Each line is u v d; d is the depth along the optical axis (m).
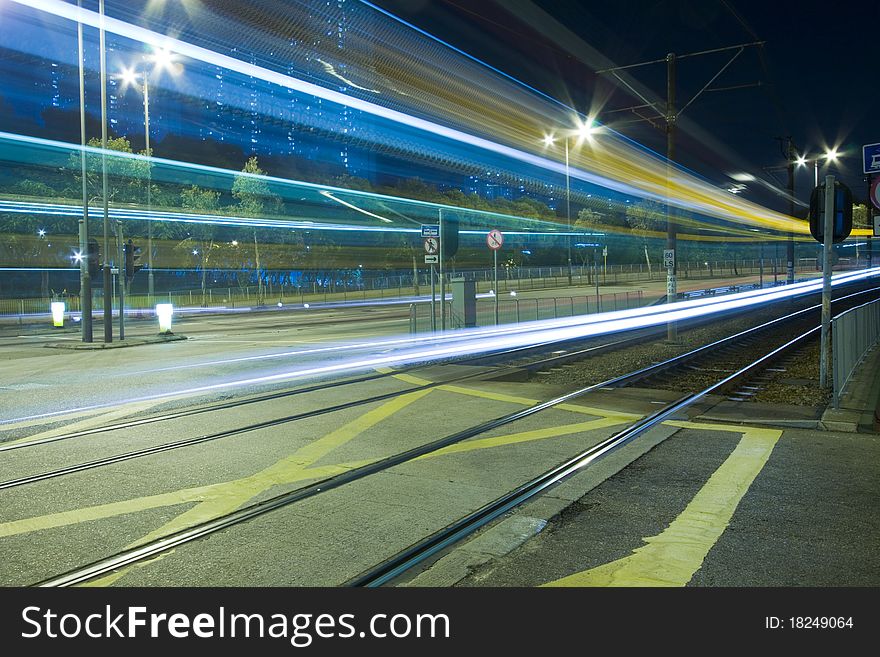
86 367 15.77
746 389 13.06
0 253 45.59
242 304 54.84
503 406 10.18
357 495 6.02
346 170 165.25
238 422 9.13
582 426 8.77
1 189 41.69
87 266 21.97
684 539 4.91
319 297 61.12
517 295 50.88
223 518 5.45
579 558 4.61
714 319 32.28
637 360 17.16
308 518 5.44
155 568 4.52
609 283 68.81
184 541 4.96
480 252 78.81
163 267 61.03
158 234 48.06
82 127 21.81
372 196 74.00
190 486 6.32
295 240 57.12
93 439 8.25
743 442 7.84
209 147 140.50
